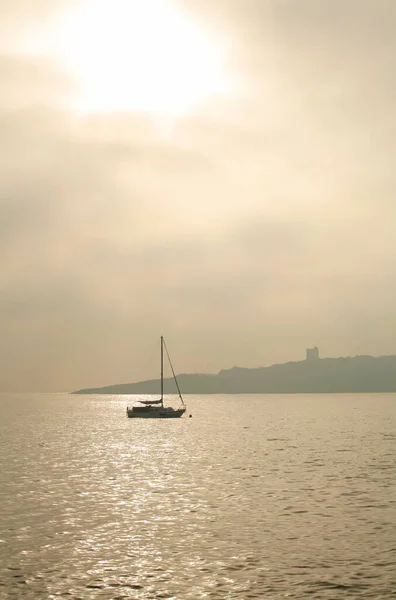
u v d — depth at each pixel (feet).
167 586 110.11
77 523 152.87
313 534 142.82
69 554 127.54
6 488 203.31
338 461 276.82
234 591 107.96
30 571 117.39
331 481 217.56
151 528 148.15
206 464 267.59
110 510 167.84
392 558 124.77
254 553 128.26
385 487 204.23
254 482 215.72
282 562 122.52
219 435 437.99
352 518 158.20
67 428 519.60
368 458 287.89
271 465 263.08
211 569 118.62
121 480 220.43
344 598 104.73
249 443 372.38
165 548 131.85
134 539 138.51
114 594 106.63
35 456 300.40
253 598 104.99
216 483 213.66
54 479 223.10
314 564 121.29
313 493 193.36
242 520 156.25
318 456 297.53
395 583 111.14
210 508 170.50
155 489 201.05
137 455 305.12
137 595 106.22
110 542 136.15
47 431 483.92
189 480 220.64
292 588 109.19
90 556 126.21
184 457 295.69
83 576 114.93
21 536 140.67
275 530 146.41
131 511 166.61
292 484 211.00
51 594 106.52
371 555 126.82
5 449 336.49
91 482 215.92
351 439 399.24
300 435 434.71
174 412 608.19
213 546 133.28
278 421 611.47
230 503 177.47
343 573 116.26
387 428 506.48
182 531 145.59
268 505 174.50
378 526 150.00
